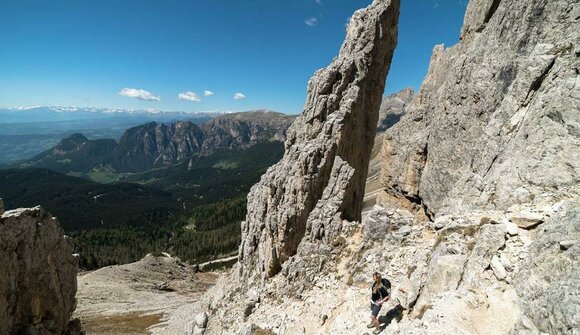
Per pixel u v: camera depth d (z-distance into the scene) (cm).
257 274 4534
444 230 2361
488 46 4159
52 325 3791
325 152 4250
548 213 1934
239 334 3466
